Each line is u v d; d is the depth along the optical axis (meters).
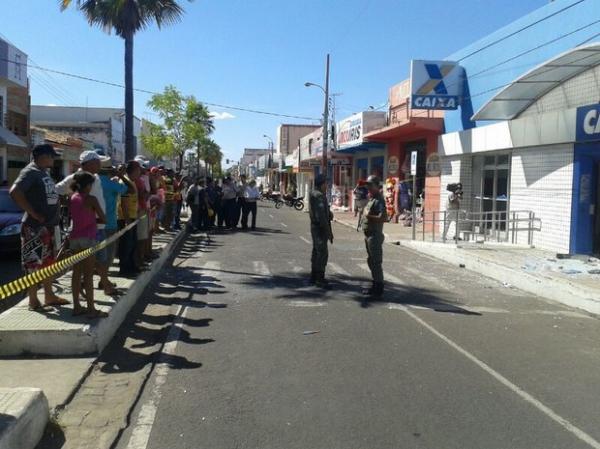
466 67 19.11
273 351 6.48
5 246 11.54
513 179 15.92
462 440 4.36
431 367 6.04
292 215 33.56
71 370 5.57
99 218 6.70
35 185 6.54
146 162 11.83
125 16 16.95
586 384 5.66
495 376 5.82
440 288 10.62
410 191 25.55
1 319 6.36
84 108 54.88
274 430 4.46
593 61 12.31
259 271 12.08
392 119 27.23
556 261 12.31
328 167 44.03
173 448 4.15
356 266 13.05
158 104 47.38
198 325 7.54
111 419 4.59
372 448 4.20
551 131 13.88
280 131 80.12
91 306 6.50
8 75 23.05
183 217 26.55
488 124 17.55
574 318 8.55
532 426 4.63
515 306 9.29
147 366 5.89
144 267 10.34
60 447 4.12
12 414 3.86
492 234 17.41
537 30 15.23
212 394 5.17
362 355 6.40
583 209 13.29
